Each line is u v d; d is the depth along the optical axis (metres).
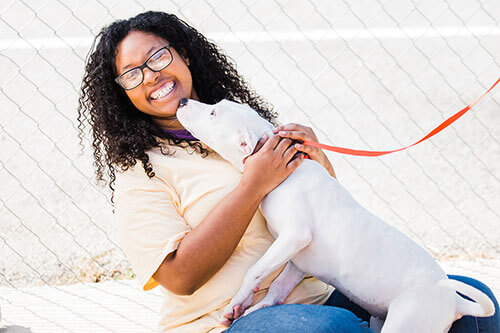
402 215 4.36
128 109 2.37
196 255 2.02
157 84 2.29
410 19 8.41
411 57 7.52
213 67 2.65
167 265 2.06
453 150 5.30
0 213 4.50
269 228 2.22
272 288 2.15
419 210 4.42
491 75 6.98
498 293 3.37
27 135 5.67
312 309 1.93
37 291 3.59
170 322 2.17
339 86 6.82
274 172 2.09
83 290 3.60
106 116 2.32
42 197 4.71
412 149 5.34
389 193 4.64
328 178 2.19
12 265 3.89
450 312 2.01
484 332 2.13
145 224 2.12
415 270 2.04
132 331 3.16
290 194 2.13
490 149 5.30
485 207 4.45
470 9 8.55
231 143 2.16
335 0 8.95
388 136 5.64
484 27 8.09
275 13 8.58
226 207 2.05
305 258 2.15
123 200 2.17
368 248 2.08
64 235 4.23
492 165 5.04
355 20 8.50
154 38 2.34
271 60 7.43
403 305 2.00
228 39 7.83
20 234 4.25
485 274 3.64
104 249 4.06
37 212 4.53
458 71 7.13
